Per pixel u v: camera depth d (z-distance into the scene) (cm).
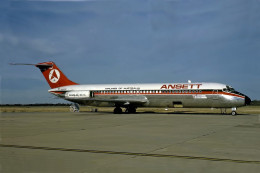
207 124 2161
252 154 977
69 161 873
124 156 945
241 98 3459
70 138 1384
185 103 3784
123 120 2639
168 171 753
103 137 1419
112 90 4241
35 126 2045
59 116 3466
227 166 806
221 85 3616
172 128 1858
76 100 4359
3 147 1127
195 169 774
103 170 762
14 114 4178
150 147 1120
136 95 4056
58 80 4688
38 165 823
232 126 1991
